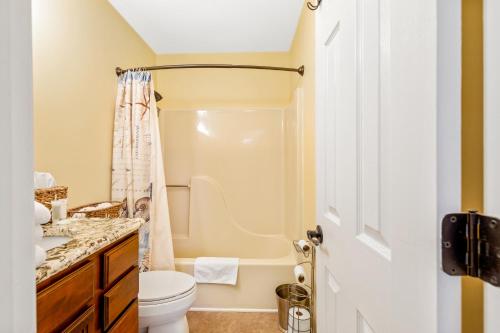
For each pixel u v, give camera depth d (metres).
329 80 0.87
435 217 0.37
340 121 0.77
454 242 0.35
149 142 1.91
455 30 0.35
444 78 0.36
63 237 0.90
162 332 1.34
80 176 1.55
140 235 1.85
